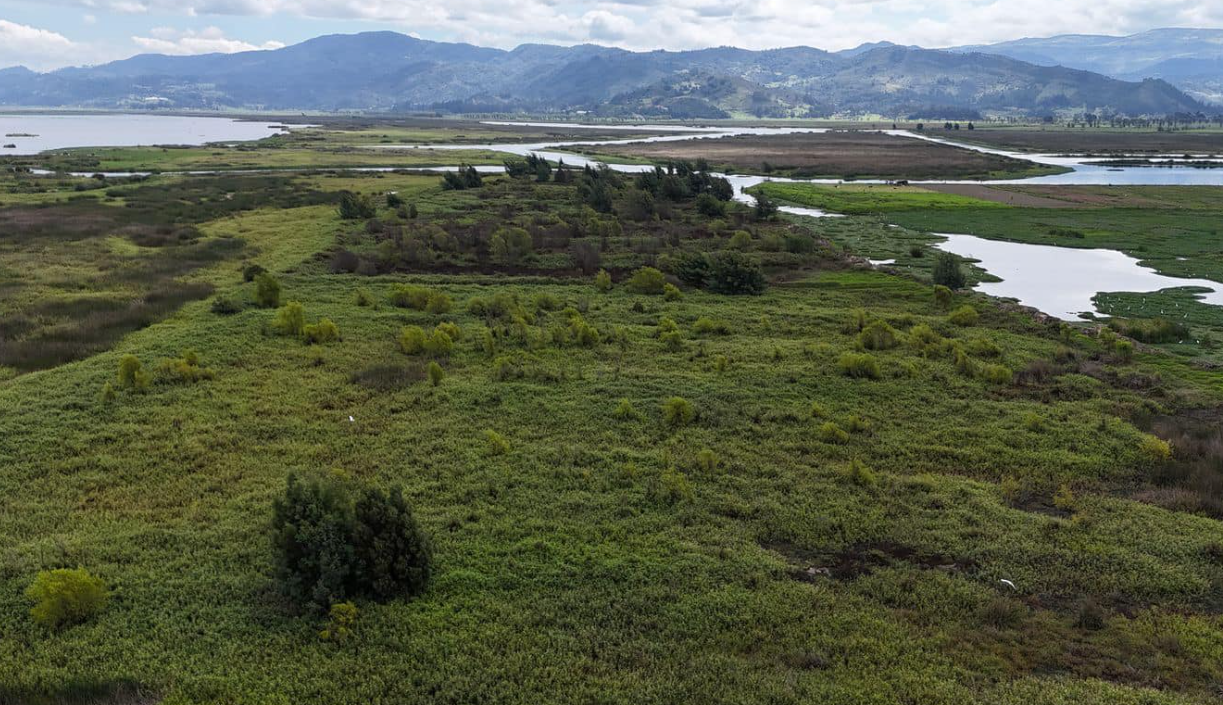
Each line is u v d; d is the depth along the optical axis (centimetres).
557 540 1802
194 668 1362
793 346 3381
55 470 2100
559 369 3005
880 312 4106
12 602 1536
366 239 5869
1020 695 1320
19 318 3588
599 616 1526
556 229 6406
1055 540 1847
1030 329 3800
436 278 4734
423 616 1512
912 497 2048
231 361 3006
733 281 4538
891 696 1317
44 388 2680
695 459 2242
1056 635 1507
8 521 1842
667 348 3341
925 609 1577
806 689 1327
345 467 2150
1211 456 2316
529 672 1368
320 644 1431
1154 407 2755
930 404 2730
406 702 1291
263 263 5041
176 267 4828
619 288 4622
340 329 3500
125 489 2011
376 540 1573
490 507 1939
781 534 1870
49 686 1314
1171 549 1803
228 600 1559
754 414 2591
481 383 2834
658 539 1809
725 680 1350
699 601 1572
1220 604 1622
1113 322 4003
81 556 1698
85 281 4397
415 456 2223
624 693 1316
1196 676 1396
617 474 2130
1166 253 5956
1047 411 2670
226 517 1875
